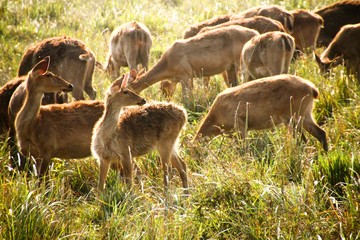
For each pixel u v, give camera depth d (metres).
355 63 33.78
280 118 26.38
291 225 19.20
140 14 51.44
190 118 29.83
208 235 20.00
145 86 34.56
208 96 32.47
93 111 24.97
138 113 24.33
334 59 33.28
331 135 26.08
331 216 19.81
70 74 31.38
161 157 24.53
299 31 41.00
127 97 22.83
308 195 20.47
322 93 29.03
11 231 18.94
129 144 23.81
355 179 21.48
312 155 24.55
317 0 52.25
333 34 44.00
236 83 34.94
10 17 49.00
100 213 21.38
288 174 23.19
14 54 41.62
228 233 20.00
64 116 24.61
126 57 38.75
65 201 21.48
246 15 40.69
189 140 26.83
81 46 31.91
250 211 20.11
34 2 52.19
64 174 24.14
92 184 23.84
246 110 26.25
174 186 23.03
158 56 43.00
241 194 20.77
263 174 22.83
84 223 20.88
